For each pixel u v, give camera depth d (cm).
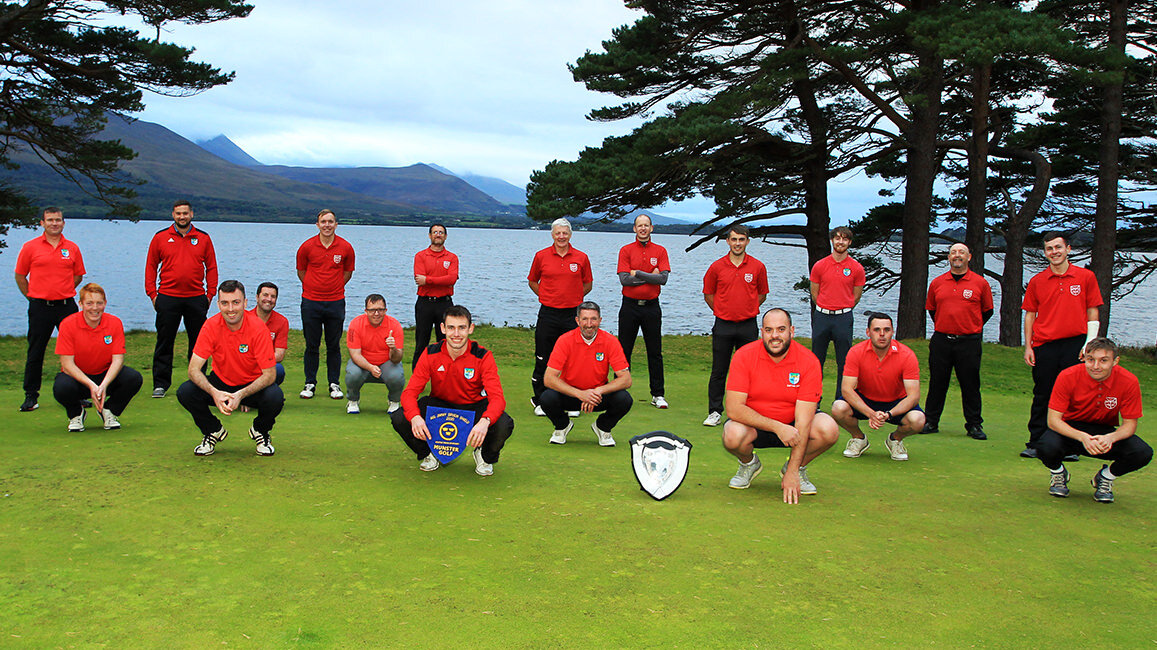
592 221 2016
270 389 630
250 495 529
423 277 1005
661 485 550
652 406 1006
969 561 439
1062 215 2752
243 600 364
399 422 610
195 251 915
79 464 598
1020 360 1585
